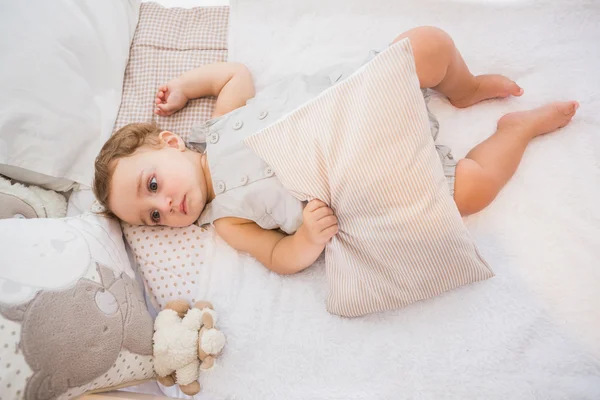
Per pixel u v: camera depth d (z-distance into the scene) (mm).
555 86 1201
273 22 1365
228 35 1371
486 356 979
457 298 1041
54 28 1224
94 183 1136
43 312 813
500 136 1121
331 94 933
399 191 928
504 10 1279
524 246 1066
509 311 1013
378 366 1005
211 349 1009
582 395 914
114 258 1048
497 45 1261
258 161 1134
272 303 1108
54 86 1200
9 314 773
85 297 888
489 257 1074
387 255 986
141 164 1104
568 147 1133
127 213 1116
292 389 1013
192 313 1044
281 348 1055
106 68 1314
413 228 945
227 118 1206
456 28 1289
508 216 1102
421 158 916
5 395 729
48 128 1181
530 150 1151
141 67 1369
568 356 954
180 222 1145
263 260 1144
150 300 1169
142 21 1420
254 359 1052
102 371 870
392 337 1028
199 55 1370
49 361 789
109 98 1316
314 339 1055
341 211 1002
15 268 838
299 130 957
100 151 1175
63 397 810
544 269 1035
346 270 1029
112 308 929
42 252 897
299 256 1072
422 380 977
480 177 1057
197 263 1174
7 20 1179
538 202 1100
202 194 1166
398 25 1312
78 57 1259
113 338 900
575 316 983
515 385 944
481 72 1255
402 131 897
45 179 1211
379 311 1053
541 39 1242
